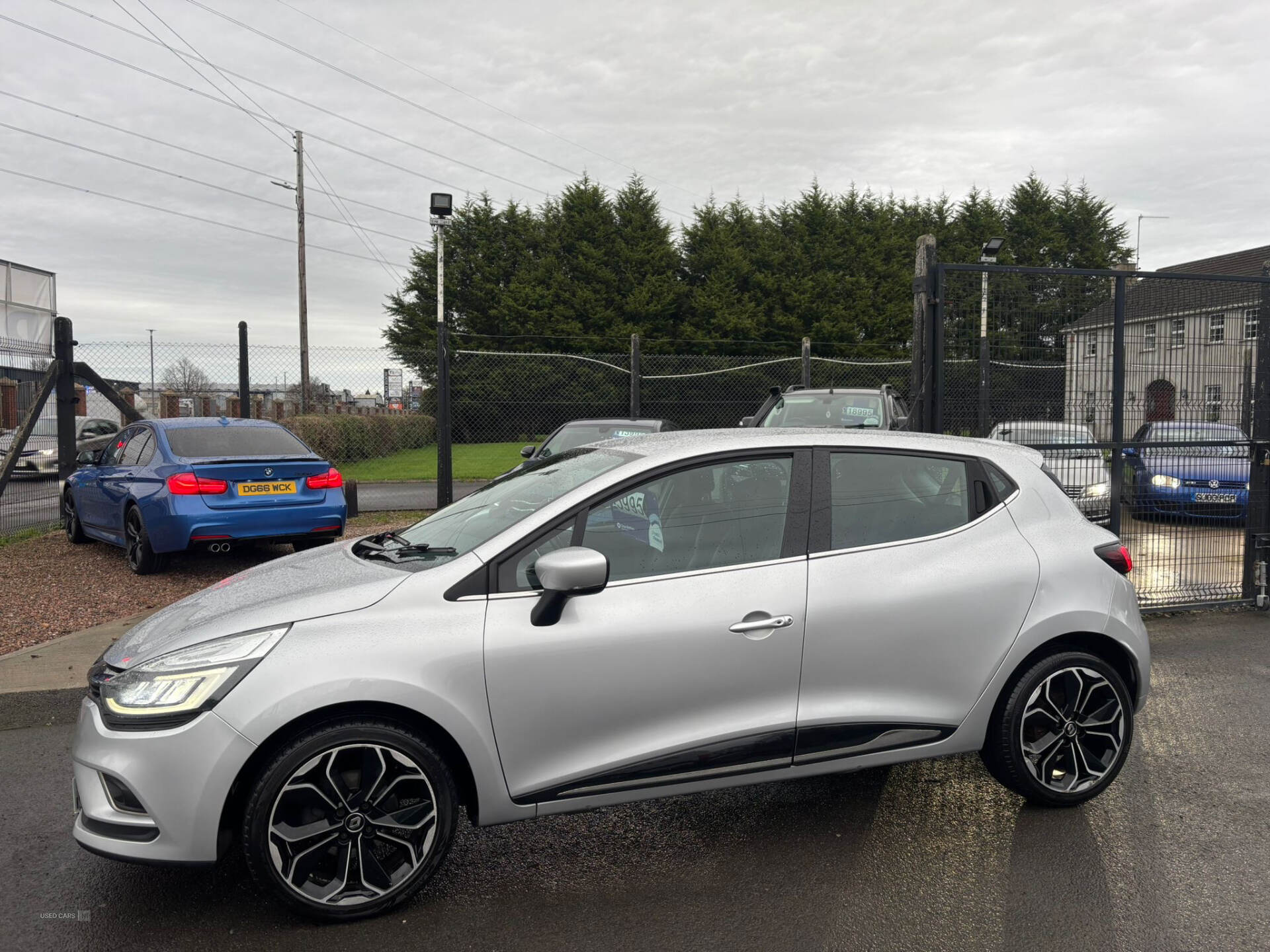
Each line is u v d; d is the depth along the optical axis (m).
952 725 3.53
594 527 3.24
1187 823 3.64
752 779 3.30
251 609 3.06
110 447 9.71
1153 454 7.06
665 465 3.38
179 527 7.93
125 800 2.84
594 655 3.10
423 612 3.02
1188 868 3.27
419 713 2.98
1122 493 7.02
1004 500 3.77
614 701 3.13
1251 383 7.31
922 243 6.53
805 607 3.33
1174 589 7.45
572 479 3.52
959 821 3.69
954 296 6.54
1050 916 2.95
